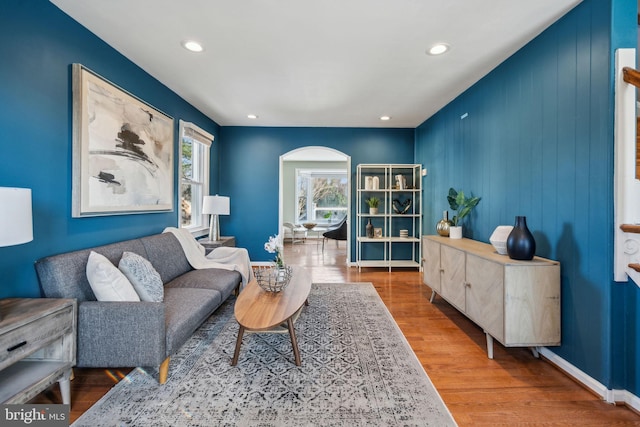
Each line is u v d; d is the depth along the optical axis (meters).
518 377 1.91
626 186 1.60
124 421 1.47
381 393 1.71
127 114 2.56
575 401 1.68
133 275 1.94
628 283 1.64
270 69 2.85
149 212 2.97
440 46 2.41
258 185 5.13
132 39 2.32
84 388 1.73
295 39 2.31
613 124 1.64
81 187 2.08
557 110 2.03
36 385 1.37
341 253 6.53
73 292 1.79
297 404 1.60
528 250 2.00
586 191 1.80
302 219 8.85
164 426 1.44
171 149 3.32
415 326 2.67
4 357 1.23
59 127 1.96
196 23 2.11
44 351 1.56
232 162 5.10
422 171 4.81
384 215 4.89
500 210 2.70
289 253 6.53
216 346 2.26
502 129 2.67
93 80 2.17
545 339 1.97
